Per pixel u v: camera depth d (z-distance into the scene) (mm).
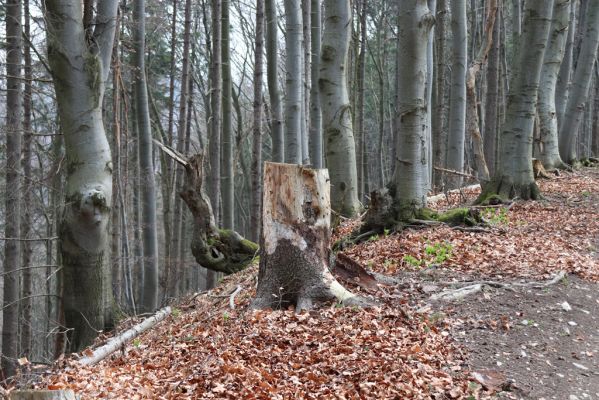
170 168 23672
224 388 5008
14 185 12891
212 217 12328
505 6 33656
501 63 25094
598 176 16844
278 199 6875
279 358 5566
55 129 18734
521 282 7418
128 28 18219
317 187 6887
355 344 5676
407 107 10023
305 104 17312
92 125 9305
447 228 9852
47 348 18531
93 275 9508
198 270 27391
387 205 10336
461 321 6348
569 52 20984
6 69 12641
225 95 18969
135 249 21766
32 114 17594
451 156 18094
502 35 24875
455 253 8594
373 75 43094
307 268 6820
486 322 6344
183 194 12133
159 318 10164
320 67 12211
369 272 7609
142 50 17172
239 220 39312
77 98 9156
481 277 7652
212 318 7457
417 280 7590
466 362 5512
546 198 12828
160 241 31250
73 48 9008
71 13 8961
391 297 6910
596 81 28297
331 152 12453
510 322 6359
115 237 15797
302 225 6871
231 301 7953
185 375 5523
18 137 12891
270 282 6910
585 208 12023
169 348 6684
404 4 9648
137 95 17375
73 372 6254
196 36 29156
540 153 17938
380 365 5242
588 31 18172
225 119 18984
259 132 14438
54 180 15547
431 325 6180
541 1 11852
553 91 17828
